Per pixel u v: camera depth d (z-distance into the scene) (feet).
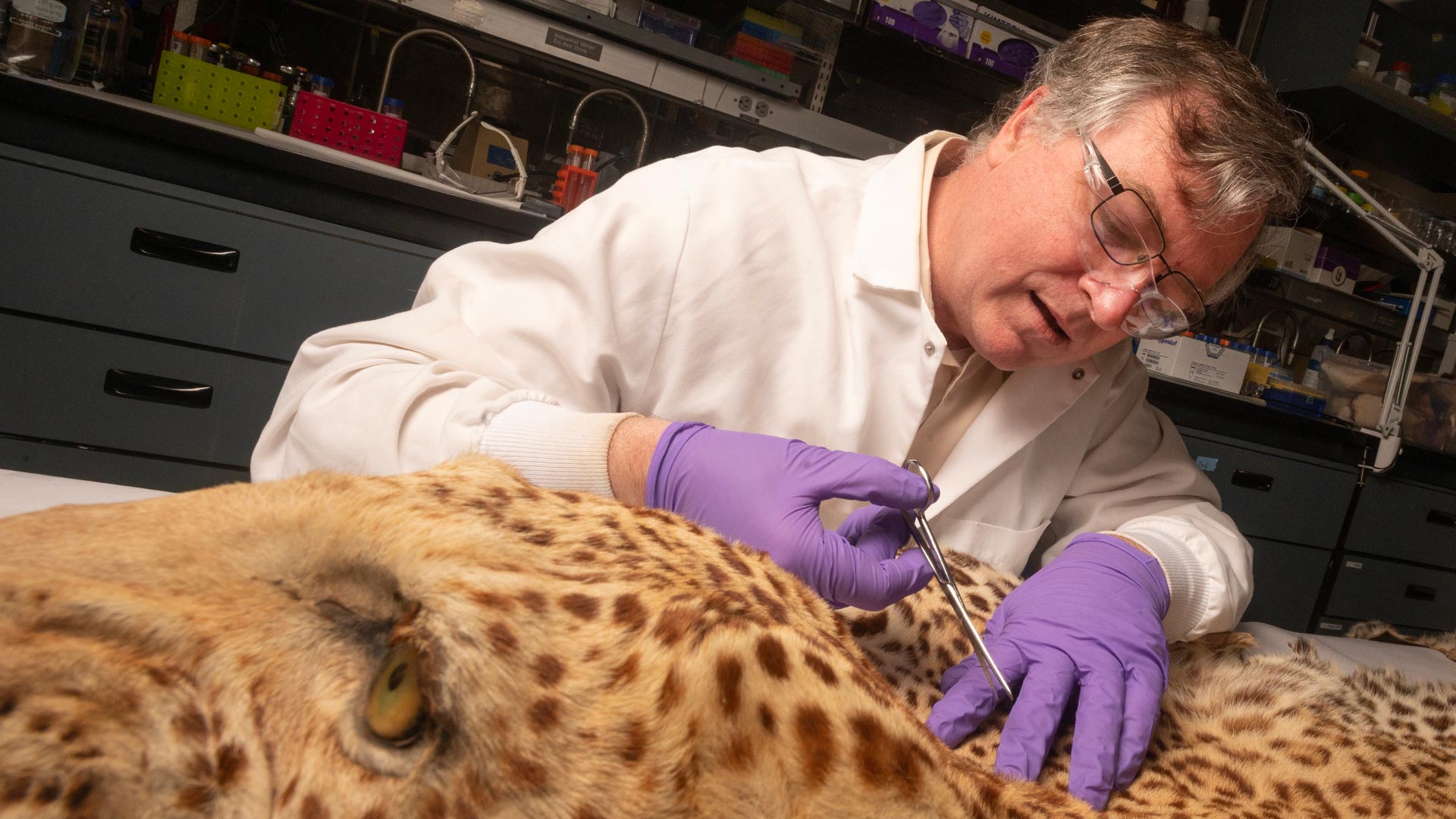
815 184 3.97
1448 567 12.29
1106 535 3.31
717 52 10.89
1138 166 2.82
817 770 1.12
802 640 1.21
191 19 9.09
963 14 10.37
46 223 6.28
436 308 3.38
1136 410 4.50
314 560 1.24
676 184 3.71
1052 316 3.23
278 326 6.89
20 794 0.99
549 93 10.49
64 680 1.05
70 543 1.19
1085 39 3.37
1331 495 11.09
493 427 2.60
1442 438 12.03
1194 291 3.05
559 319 3.39
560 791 1.09
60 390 6.56
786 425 3.69
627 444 2.53
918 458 4.00
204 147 6.43
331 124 8.34
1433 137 12.75
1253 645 3.01
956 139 4.23
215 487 1.38
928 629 2.48
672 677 1.12
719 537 1.58
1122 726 2.23
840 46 10.84
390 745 1.14
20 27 7.15
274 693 1.16
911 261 3.61
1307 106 13.01
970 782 1.24
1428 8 12.60
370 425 2.76
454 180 9.16
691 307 3.55
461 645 1.11
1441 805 2.18
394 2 8.70
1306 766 2.26
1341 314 13.01
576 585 1.21
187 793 1.09
